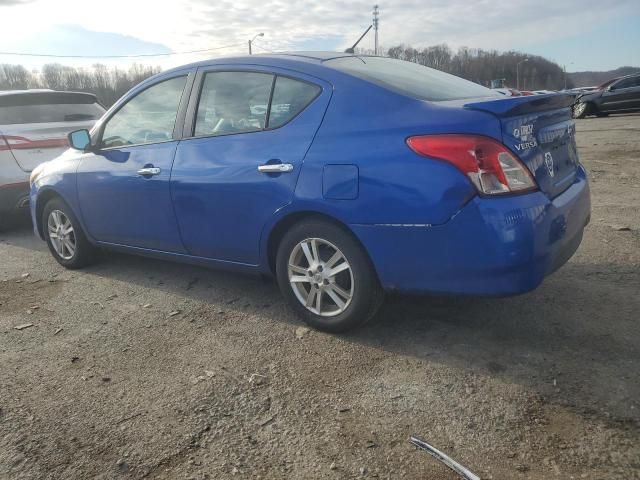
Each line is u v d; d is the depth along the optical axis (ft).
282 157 11.02
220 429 8.50
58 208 16.63
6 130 21.03
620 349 10.12
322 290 11.24
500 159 9.00
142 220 14.03
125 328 12.40
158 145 13.53
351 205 10.11
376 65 12.16
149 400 9.39
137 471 7.65
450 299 12.73
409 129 9.69
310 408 8.91
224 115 12.43
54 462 7.91
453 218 9.15
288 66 11.60
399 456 7.68
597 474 7.14
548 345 10.43
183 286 14.89
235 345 11.23
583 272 14.03
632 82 64.34
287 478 7.38
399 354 10.44
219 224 12.30
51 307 13.92
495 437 7.97
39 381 10.21
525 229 8.98
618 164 30.12
